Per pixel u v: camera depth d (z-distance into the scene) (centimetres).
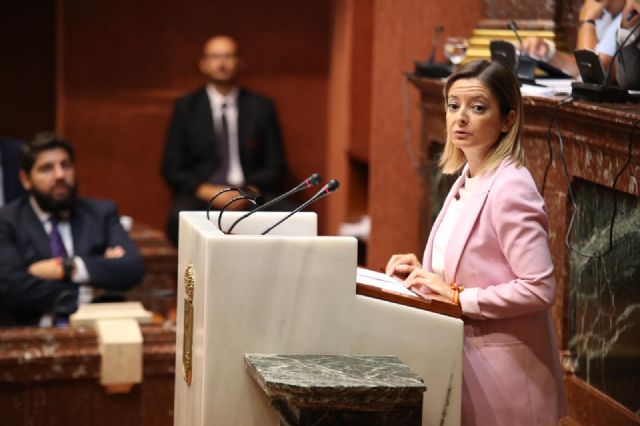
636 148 838
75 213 1418
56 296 1334
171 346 1169
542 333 758
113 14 2366
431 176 1316
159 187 2423
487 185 746
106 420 1158
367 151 2117
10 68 2462
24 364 1129
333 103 2378
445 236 776
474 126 751
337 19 2333
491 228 741
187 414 754
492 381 744
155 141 2412
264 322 689
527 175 741
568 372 975
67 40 2356
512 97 752
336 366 671
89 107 2384
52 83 2484
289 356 688
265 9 2400
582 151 936
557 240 988
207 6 2394
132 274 1391
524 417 745
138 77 2392
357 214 2181
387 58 1634
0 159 1730
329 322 697
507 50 1109
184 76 2405
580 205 959
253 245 686
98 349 1150
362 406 641
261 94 2327
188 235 757
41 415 1141
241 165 2231
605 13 1088
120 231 1438
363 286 704
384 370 668
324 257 693
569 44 1216
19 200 1403
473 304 724
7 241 1358
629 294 882
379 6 1633
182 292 784
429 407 712
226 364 686
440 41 1558
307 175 2450
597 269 933
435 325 707
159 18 2383
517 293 718
